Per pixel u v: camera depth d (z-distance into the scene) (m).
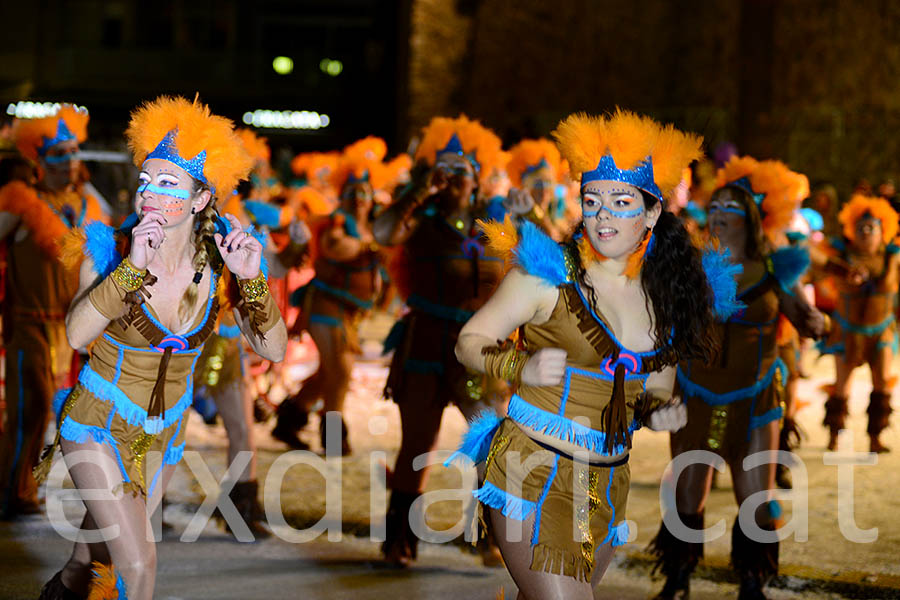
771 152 25.95
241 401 7.66
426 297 7.42
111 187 22.28
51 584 5.02
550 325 4.48
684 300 4.56
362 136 46.16
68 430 4.83
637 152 4.41
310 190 11.18
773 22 26.00
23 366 8.04
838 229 16.41
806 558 7.37
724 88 27.19
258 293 4.98
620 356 4.47
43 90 46.44
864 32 25.42
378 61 42.88
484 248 7.44
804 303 6.89
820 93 25.80
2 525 7.84
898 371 16.62
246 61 48.28
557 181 9.23
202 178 4.82
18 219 7.95
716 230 6.81
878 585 6.78
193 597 6.30
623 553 7.57
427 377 7.34
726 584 6.95
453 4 28.91
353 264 10.29
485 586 6.72
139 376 4.88
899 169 25.08
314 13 49.88
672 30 27.67
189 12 49.69
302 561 7.20
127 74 47.97
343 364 10.30
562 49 28.62
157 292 4.83
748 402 6.60
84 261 4.84
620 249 4.46
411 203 7.40
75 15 49.22
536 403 4.50
